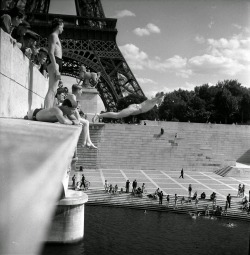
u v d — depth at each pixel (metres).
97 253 32.50
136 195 53.19
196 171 78.88
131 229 40.81
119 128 76.94
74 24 89.50
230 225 44.69
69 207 28.72
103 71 88.31
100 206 50.78
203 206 50.59
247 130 85.94
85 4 92.31
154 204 50.91
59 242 28.78
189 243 37.34
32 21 83.31
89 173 69.81
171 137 78.75
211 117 122.75
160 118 140.00
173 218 46.84
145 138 77.81
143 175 70.12
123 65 92.00
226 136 84.94
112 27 90.56
